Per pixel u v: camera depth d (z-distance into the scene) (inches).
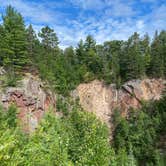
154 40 4539.9
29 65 3351.4
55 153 414.6
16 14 3179.1
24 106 2906.0
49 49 4220.0
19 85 2965.1
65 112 3289.9
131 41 4475.9
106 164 477.7
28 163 263.3
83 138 478.3
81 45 4347.9
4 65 2999.5
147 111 3565.5
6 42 2994.6
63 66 3939.5
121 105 3855.8
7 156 235.8
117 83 4015.8
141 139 2839.6
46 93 3292.3
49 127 449.7
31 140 390.3
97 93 3956.7
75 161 455.8
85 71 4082.2
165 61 4217.5
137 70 4030.5
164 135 2965.1
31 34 3558.1
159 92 3941.9
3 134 256.5
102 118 3732.8
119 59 4279.0
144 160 2586.1
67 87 3659.0
